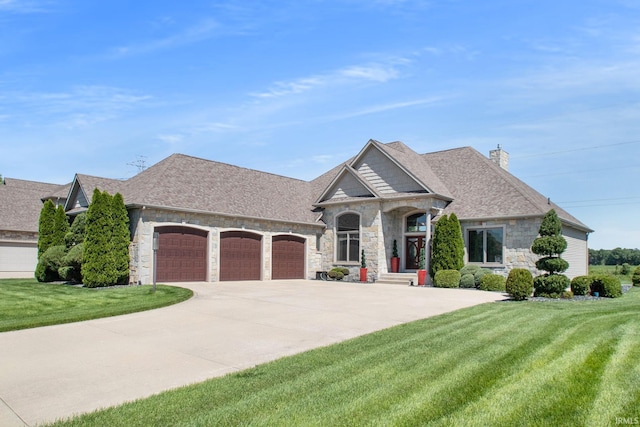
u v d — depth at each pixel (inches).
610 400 208.7
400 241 995.9
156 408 198.8
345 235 1031.0
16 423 185.5
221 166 1029.8
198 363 280.8
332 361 279.1
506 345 321.1
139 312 477.4
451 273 812.0
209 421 183.8
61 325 402.3
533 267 794.2
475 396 213.3
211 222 874.1
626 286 1003.3
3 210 1213.1
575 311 490.0
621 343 325.1
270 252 978.1
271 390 223.1
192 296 611.5
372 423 181.8
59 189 1307.8
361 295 661.9
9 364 275.4
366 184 972.6
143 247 780.0
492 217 836.6
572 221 938.7
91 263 724.7
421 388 224.8
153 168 936.3
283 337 359.6
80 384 237.5
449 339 343.0
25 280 927.7
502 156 1130.7
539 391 220.5
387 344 327.0
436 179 989.8
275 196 1058.1
